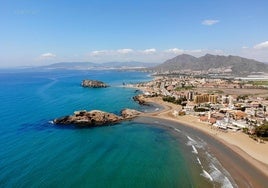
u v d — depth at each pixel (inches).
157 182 2516.0
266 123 4539.9
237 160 3112.7
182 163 3014.3
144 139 4033.0
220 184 2479.1
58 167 2812.5
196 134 4318.4
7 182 2410.2
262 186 2460.6
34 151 3314.5
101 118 5073.8
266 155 3270.2
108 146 3646.7
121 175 2662.4
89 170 2763.3
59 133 4296.3
